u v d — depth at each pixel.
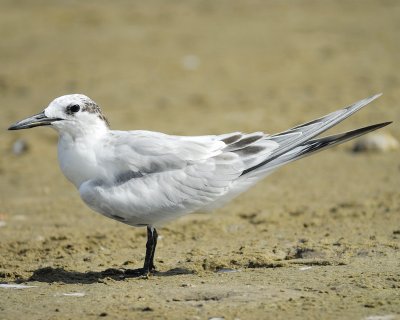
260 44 30.39
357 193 15.55
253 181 10.79
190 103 23.73
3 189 16.95
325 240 12.10
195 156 10.65
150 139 10.73
